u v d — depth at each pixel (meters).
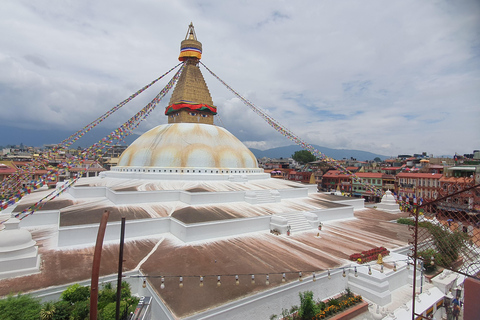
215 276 12.34
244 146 32.53
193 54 31.48
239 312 10.47
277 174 80.06
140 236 17.50
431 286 14.82
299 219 20.84
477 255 6.90
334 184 62.16
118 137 21.31
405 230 21.02
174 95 32.03
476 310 5.10
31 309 9.40
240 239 17.58
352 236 19.12
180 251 15.27
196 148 27.06
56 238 16.78
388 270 14.09
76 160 18.41
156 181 25.22
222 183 25.92
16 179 20.20
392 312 11.91
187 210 19.62
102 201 22.23
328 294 13.12
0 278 11.72
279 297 11.52
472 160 44.66
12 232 12.77
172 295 10.71
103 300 10.55
